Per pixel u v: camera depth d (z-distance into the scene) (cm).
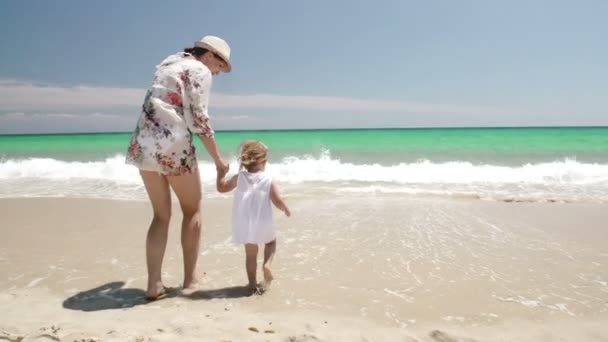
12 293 332
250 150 347
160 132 305
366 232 541
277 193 345
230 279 368
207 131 316
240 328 265
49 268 397
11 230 555
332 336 254
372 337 254
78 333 252
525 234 530
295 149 1975
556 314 295
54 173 1200
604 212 664
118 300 318
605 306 309
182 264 409
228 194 859
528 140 2284
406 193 865
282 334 256
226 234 531
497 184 1005
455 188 943
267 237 340
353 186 975
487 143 2161
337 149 1972
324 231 546
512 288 346
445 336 256
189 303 312
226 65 353
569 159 1536
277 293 334
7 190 936
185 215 344
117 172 1198
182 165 314
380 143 2200
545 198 791
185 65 313
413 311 299
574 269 395
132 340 243
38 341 241
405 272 387
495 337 258
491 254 445
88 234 534
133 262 418
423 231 546
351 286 350
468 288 346
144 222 605
